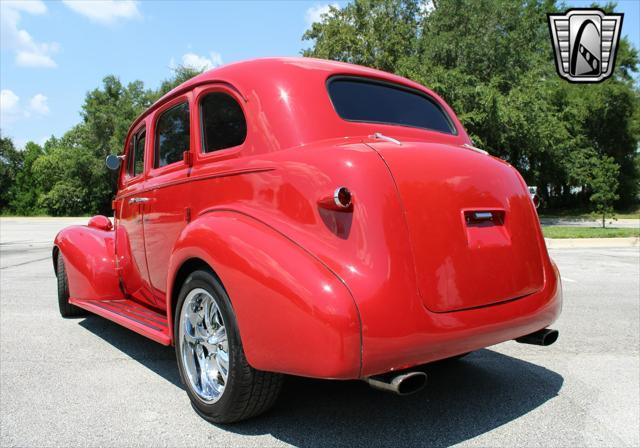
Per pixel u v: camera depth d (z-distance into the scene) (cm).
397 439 246
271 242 227
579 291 672
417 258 221
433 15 2505
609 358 386
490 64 2348
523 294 260
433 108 339
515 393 311
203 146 311
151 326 326
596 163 3102
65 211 4819
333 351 197
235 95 289
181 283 287
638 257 1070
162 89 4397
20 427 259
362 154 229
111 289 429
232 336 237
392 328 205
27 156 5212
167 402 292
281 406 286
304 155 241
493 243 251
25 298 623
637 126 3547
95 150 4719
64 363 367
